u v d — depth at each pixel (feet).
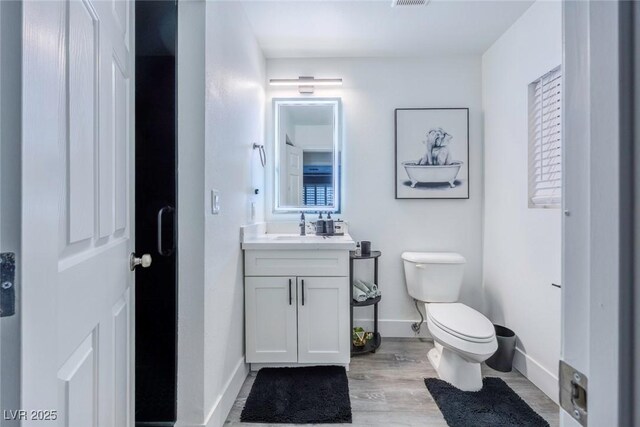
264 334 6.34
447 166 8.10
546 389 5.67
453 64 8.16
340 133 8.29
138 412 4.25
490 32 7.07
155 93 4.28
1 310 1.28
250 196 6.88
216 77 4.75
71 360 1.94
